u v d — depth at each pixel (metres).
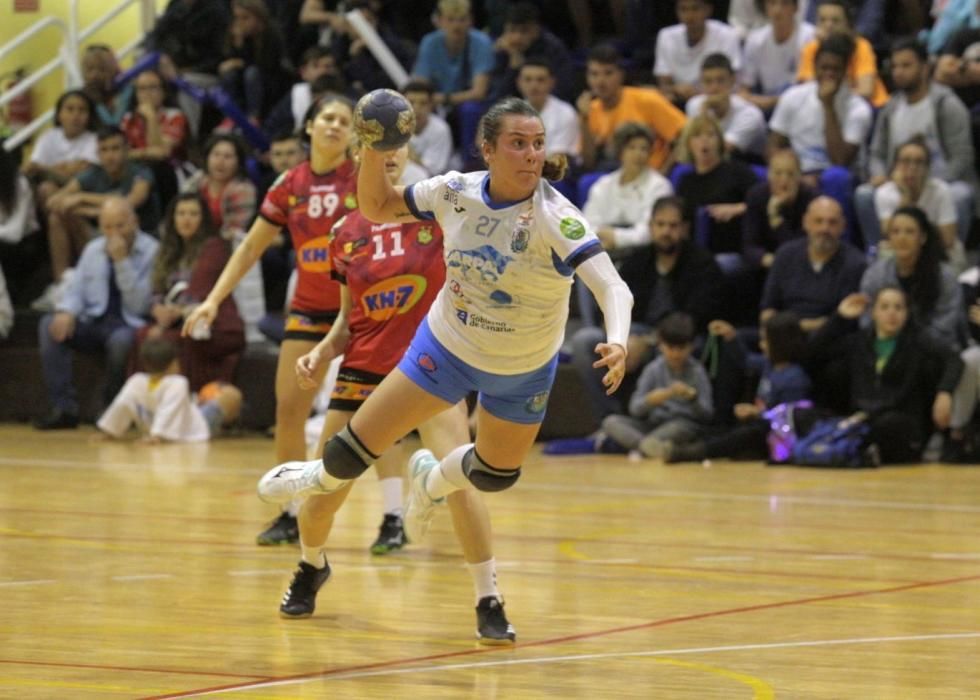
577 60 35.69
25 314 33.66
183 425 29.36
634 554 15.93
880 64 32.88
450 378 10.95
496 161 10.37
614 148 29.95
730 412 27.02
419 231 13.65
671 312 27.86
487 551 11.52
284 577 14.31
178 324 30.58
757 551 16.17
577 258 10.21
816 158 29.67
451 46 33.97
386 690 9.71
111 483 22.48
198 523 18.16
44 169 35.16
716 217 28.98
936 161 28.64
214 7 37.44
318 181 15.69
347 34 36.59
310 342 15.88
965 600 13.20
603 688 9.80
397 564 15.30
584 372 27.89
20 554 15.66
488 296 10.60
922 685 9.88
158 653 10.84
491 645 11.26
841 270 26.95
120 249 31.45
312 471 11.62
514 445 11.20
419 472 11.89
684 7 32.44
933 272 25.97
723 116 30.58
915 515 19.27
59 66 36.91
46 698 9.34
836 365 26.45
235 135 31.75
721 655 10.88
